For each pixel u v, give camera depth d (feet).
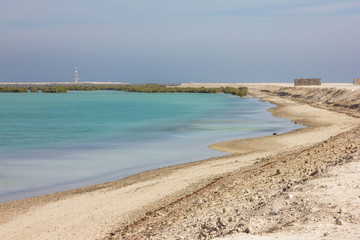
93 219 51.78
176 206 51.67
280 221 32.63
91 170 84.89
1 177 79.87
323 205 33.58
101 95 534.37
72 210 56.34
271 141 111.86
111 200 59.77
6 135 141.90
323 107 230.27
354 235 26.27
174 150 105.81
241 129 146.72
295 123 161.58
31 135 141.59
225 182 60.85
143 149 108.88
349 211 31.12
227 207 42.32
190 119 189.47
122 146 114.83
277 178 51.49
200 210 45.01
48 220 52.85
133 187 66.64
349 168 45.47
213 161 86.53
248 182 55.06
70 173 82.69
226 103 316.81
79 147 114.52
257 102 323.16
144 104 318.04
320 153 66.39
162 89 643.45
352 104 207.92
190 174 72.79
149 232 42.27
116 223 49.26
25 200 63.87
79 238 45.50
